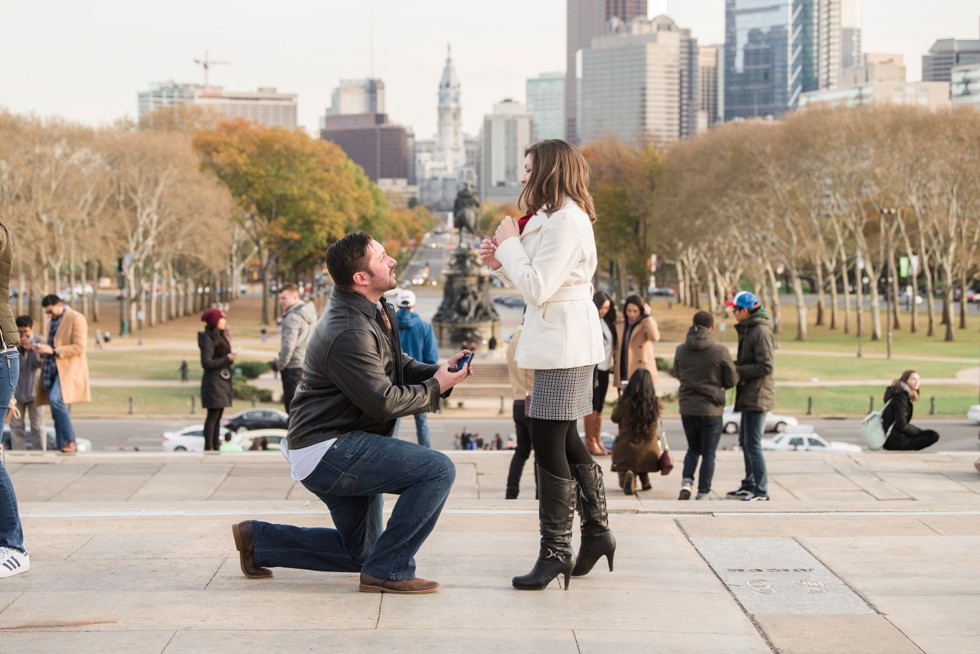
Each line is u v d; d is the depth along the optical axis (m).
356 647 5.51
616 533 8.00
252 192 99.62
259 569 6.65
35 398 14.79
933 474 13.02
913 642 5.68
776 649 5.57
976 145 70.38
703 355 11.95
